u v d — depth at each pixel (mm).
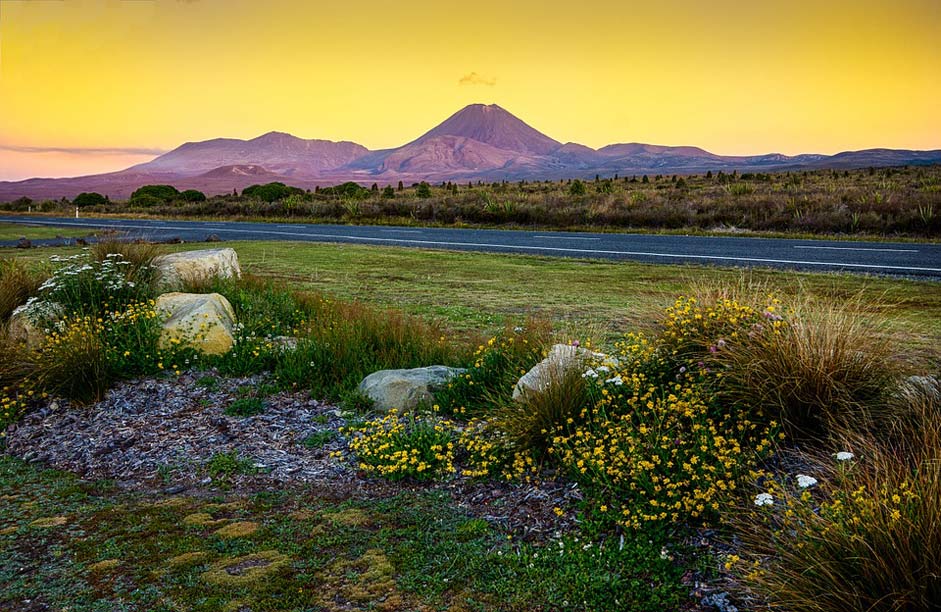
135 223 38344
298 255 19078
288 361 7184
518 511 4113
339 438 5531
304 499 4461
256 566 3529
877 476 3117
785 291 11133
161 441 5609
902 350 6457
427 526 3984
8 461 5398
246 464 5074
